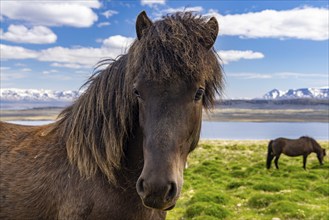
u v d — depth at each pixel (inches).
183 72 106.9
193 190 482.9
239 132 4320.9
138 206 130.0
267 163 759.1
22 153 146.6
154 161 102.5
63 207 131.7
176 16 117.9
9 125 167.3
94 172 128.0
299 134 3954.2
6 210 138.2
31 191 136.5
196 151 1139.9
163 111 107.6
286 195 416.2
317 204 398.0
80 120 133.0
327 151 1328.7
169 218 348.2
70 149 132.2
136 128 127.1
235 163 818.8
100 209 126.6
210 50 120.6
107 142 125.0
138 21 116.0
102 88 130.3
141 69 109.3
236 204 399.5
